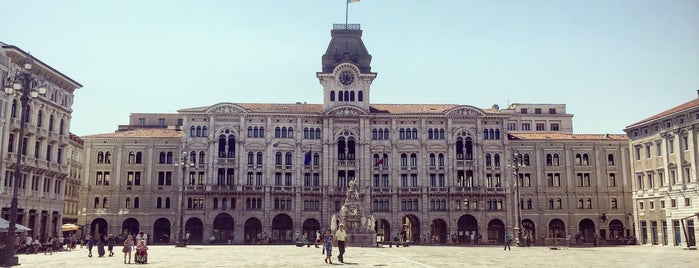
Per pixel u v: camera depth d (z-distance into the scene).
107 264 44.06
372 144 108.56
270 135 107.44
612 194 109.19
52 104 83.31
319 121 109.12
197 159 106.56
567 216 108.31
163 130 114.94
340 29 117.19
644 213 96.38
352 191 84.44
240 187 104.69
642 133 97.00
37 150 80.44
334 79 110.81
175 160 108.00
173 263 45.09
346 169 107.12
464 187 106.69
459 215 106.25
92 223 106.44
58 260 49.00
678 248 80.56
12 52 71.19
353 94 110.88
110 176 107.31
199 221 105.75
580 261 48.22
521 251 67.56
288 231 105.81
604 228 108.25
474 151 108.44
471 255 57.03
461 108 109.19
